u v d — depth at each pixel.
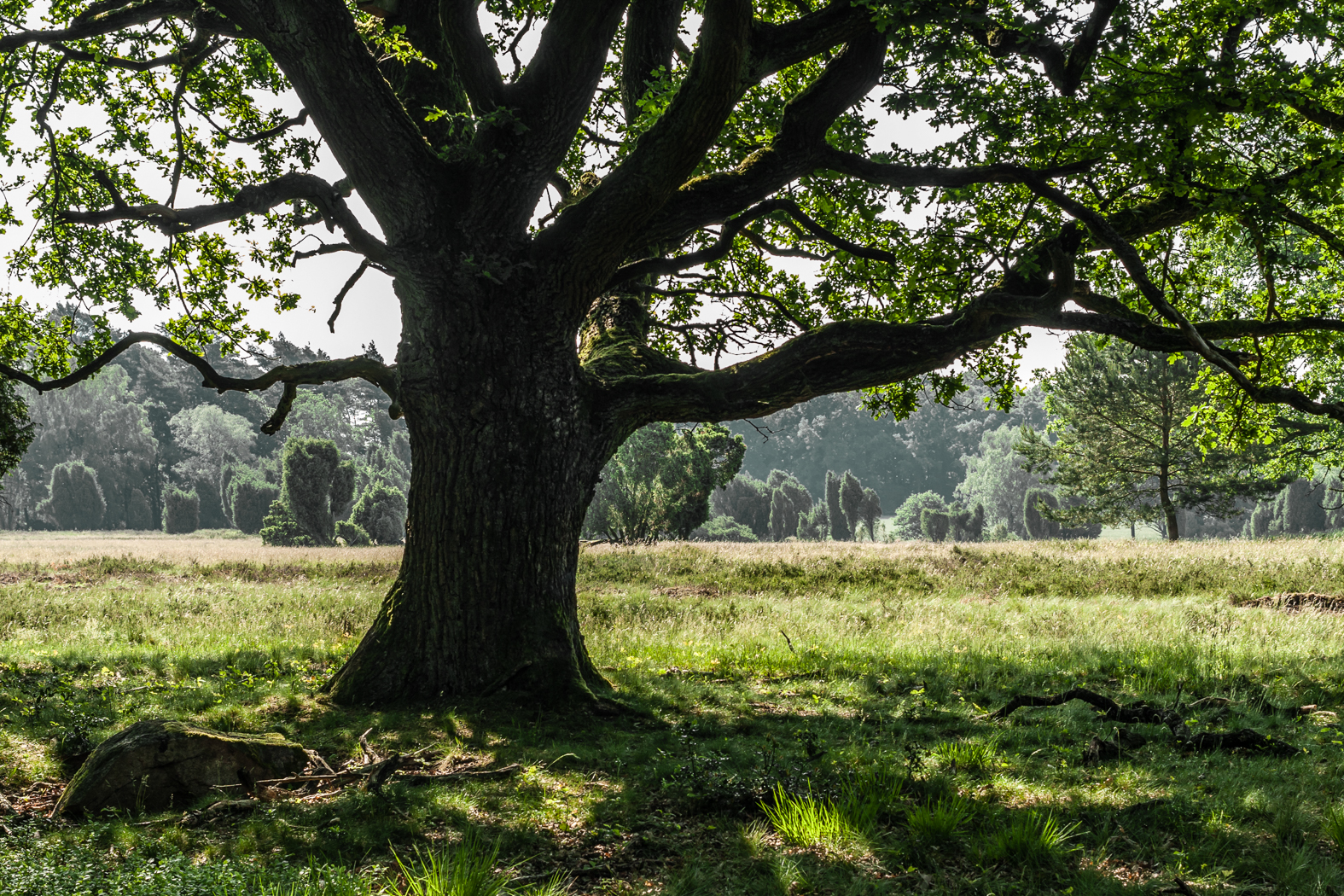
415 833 4.92
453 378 8.12
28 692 8.40
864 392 12.20
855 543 39.44
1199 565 20.80
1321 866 4.34
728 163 10.77
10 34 8.48
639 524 43.84
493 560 8.23
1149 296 7.54
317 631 13.12
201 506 89.62
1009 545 30.53
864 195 10.51
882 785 5.51
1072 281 8.28
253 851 4.62
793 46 7.85
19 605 16.38
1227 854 4.59
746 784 5.56
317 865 4.31
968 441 128.12
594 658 10.92
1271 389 7.92
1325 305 12.96
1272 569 19.34
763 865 4.47
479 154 7.71
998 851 4.53
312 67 7.29
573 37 7.75
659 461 45.06
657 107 8.20
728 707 8.29
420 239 8.00
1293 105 7.08
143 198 11.58
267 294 11.77
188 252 11.86
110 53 11.41
